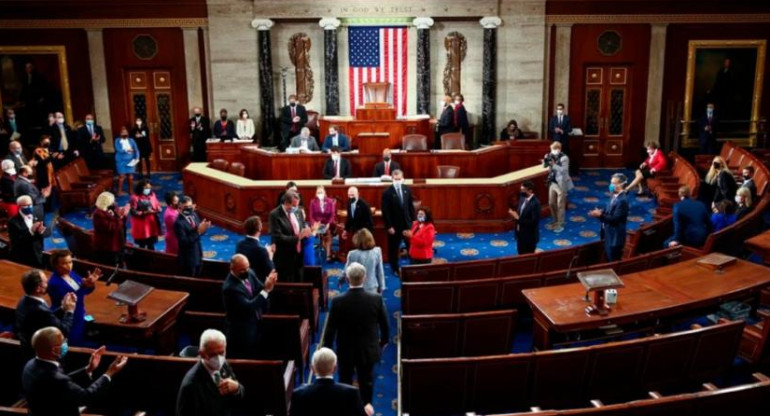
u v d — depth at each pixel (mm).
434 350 6824
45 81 17297
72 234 9672
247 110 17453
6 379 6051
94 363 5156
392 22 17203
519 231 9648
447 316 6676
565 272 7816
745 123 17656
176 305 6957
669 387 6227
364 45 17406
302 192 12094
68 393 4672
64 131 15430
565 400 6000
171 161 17953
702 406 5000
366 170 13719
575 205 14227
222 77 17281
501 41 17203
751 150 15930
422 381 5770
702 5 16969
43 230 9203
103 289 7297
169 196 9328
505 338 6805
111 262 9219
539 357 5781
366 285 7184
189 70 17391
